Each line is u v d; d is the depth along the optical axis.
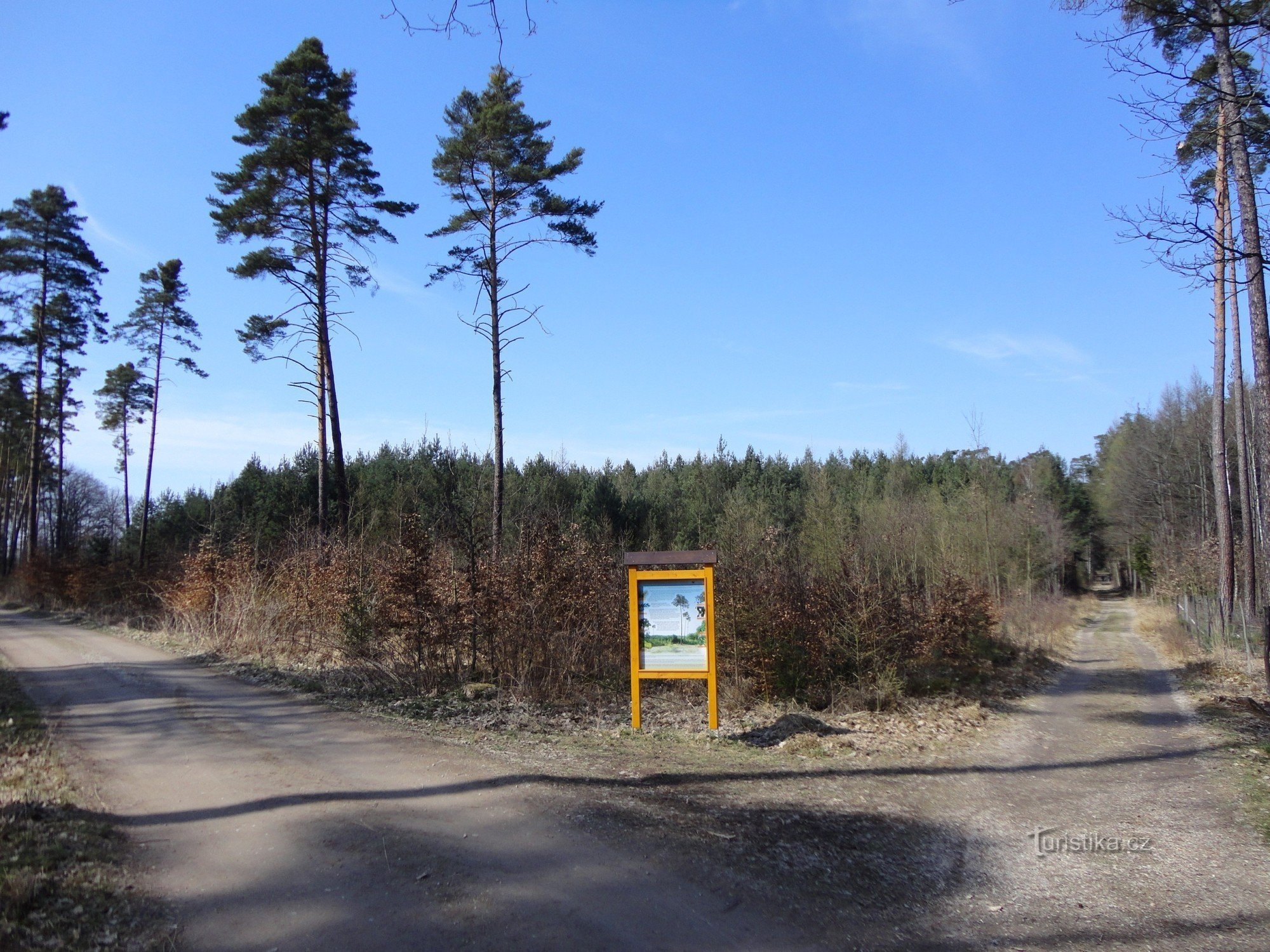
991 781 9.23
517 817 6.72
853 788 8.53
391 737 9.70
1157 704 15.39
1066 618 40.09
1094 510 71.06
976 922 5.27
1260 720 12.91
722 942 4.73
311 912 4.91
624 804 7.27
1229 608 23.95
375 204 25.23
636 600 11.39
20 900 4.74
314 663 15.72
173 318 40.47
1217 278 10.59
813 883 5.73
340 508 24.67
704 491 39.81
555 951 4.47
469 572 14.25
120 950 4.40
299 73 24.17
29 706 11.52
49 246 38.62
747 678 14.09
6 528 55.25
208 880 5.37
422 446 34.66
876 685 14.44
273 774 7.91
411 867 5.61
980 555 32.69
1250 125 11.45
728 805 7.54
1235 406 24.28
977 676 18.22
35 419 41.06
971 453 47.06
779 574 15.38
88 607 31.72
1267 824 7.43
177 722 10.40
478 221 22.67
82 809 6.71
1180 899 5.73
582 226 22.66
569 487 36.91
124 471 49.62
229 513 31.33
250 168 23.56
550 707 12.75
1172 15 10.23
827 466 53.16
